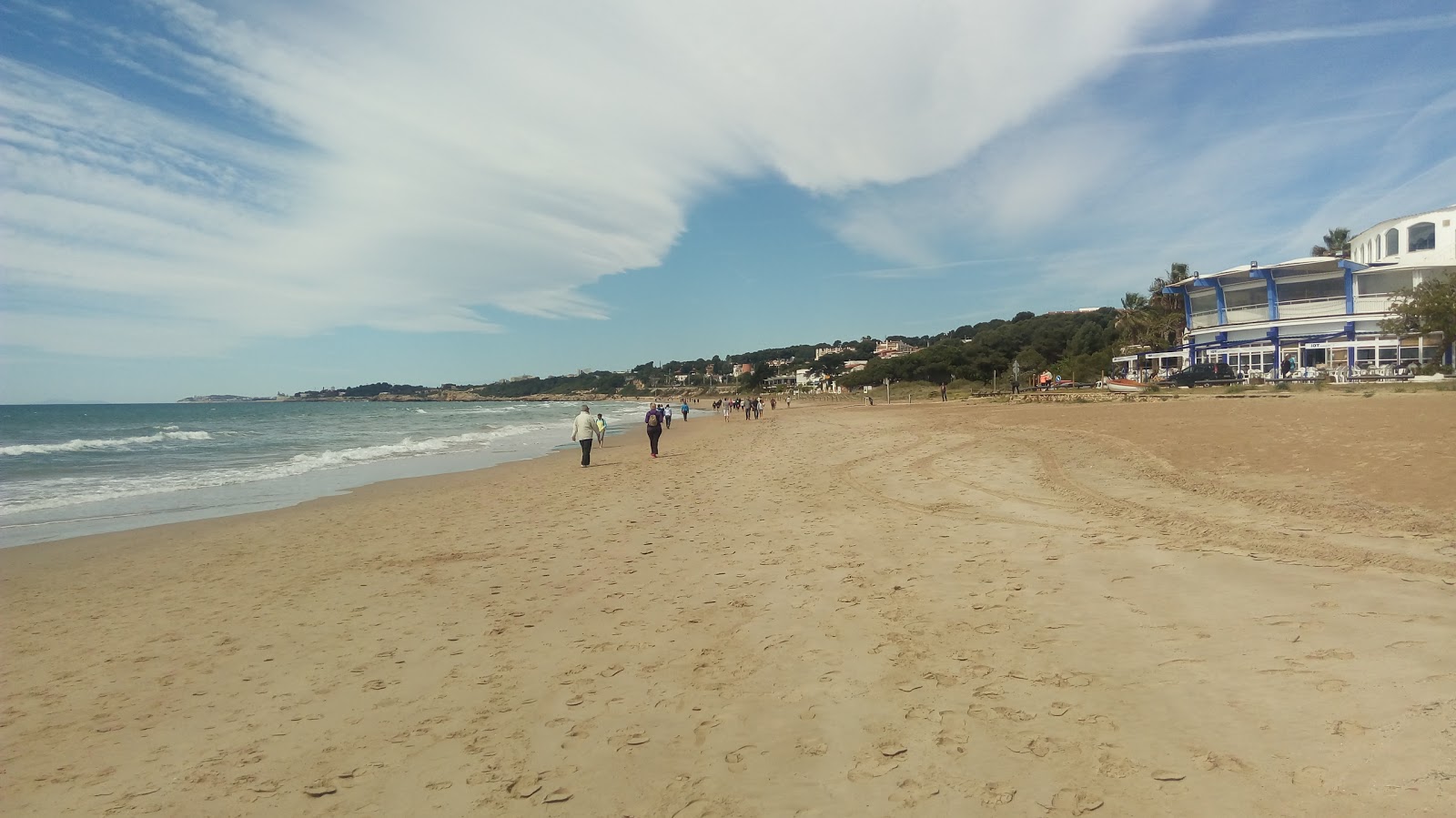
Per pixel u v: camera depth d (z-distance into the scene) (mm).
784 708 4234
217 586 8320
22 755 4281
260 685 5211
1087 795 3068
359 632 6305
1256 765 3148
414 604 7094
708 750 3822
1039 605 5652
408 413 102188
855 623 5594
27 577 9023
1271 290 47594
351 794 3625
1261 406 21094
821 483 13938
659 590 7047
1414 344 39219
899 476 14016
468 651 5668
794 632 5504
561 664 5242
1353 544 6699
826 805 3199
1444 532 6859
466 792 3580
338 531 11570
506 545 9805
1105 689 4082
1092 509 9484
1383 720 3381
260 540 11109
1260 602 5250
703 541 9211
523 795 3514
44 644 6391
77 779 3965
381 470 21984
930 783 3293
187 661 5801
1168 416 20250
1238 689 3900
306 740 4285
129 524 12867
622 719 4273
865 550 8047
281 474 21141
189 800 3668
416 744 4133
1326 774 3010
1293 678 3949
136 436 44688
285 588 8070
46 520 13477
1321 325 44375
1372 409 16703
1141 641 4734
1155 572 6266
